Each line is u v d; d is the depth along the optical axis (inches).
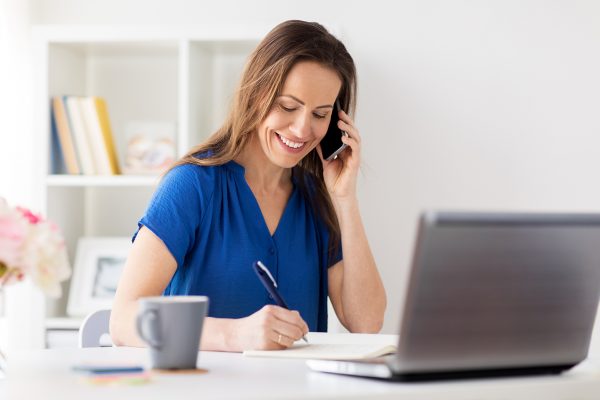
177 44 138.6
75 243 145.3
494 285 46.9
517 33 143.9
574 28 143.4
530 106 143.9
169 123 139.5
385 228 144.3
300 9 144.9
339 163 91.0
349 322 89.9
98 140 137.9
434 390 45.2
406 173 144.5
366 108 144.7
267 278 65.3
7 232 51.1
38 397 43.3
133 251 77.4
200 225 82.5
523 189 143.8
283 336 62.1
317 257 90.4
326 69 82.0
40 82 136.8
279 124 82.1
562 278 48.9
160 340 51.8
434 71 144.4
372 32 144.7
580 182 143.5
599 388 49.4
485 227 45.6
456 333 46.5
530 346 49.1
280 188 90.2
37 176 136.6
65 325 134.1
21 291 138.2
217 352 63.0
